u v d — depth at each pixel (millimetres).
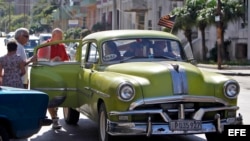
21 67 9109
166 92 7680
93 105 8664
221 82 8016
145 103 7586
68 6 93688
